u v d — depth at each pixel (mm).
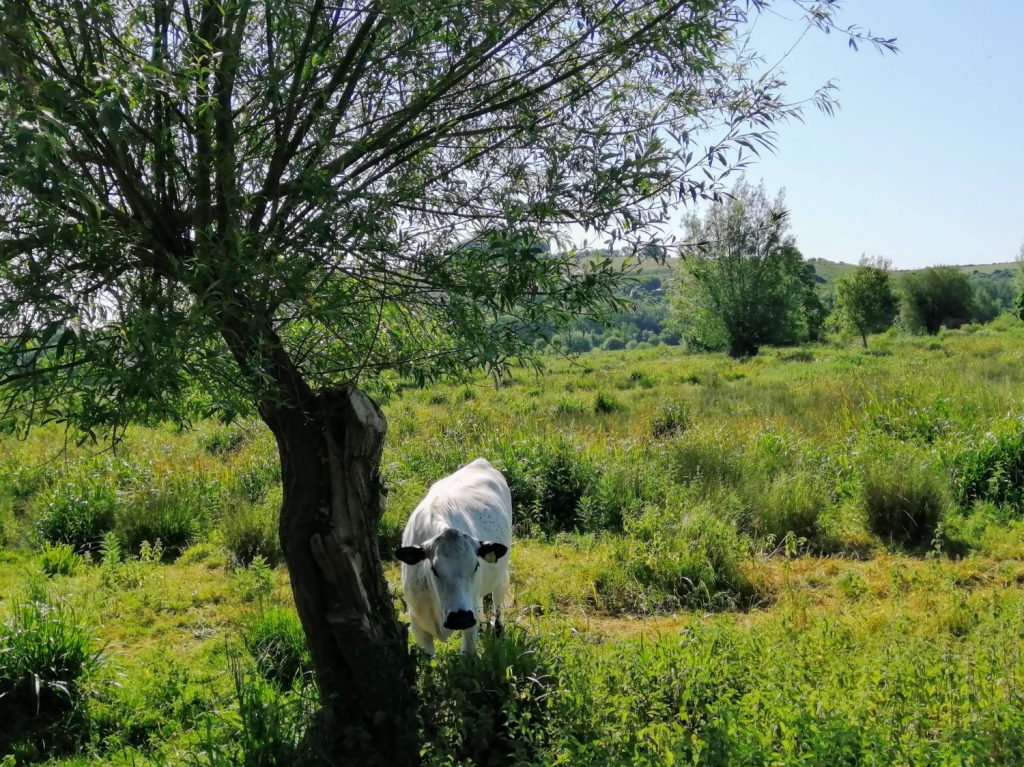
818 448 11578
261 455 12836
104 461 12023
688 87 4203
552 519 9703
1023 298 54125
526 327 3988
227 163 3549
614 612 7281
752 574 7711
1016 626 5613
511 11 3842
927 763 3736
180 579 8273
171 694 5613
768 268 41094
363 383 4688
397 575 8070
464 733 4316
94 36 3422
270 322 3832
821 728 3902
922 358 28344
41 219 3146
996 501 9445
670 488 9844
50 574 8547
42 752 5105
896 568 7352
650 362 38000
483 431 13266
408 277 3947
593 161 3729
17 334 3102
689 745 3898
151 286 3385
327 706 4375
